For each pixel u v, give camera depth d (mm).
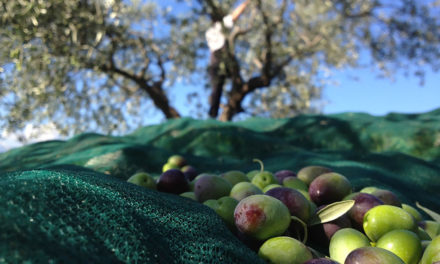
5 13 4027
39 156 3617
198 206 1056
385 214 1044
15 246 477
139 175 1554
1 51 4055
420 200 2207
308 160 2898
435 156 3748
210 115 9477
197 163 3223
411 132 4039
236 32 8453
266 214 954
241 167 3180
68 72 7055
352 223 1177
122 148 3125
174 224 802
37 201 603
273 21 8570
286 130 4535
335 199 1295
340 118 4672
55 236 546
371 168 2590
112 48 7062
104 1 4578
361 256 797
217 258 738
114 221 666
